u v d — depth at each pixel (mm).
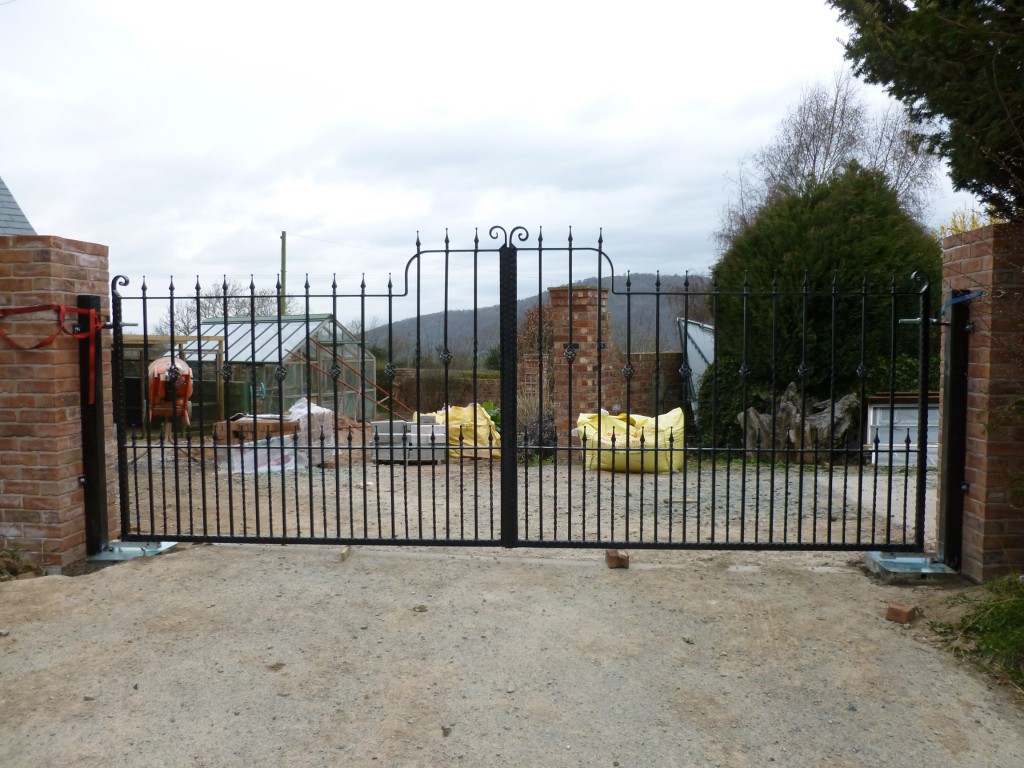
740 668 3531
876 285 9297
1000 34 3553
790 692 3312
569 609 4199
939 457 4816
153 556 4973
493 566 4898
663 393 13836
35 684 3324
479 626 3961
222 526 6141
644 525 6203
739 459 9711
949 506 4641
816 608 4234
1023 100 3688
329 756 2832
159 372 9172
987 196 4355
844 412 9281
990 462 4363
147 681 3359
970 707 3203
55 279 4648
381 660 3578
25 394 4691
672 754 2859
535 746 2906
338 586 4504
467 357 23516
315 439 10156
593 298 9875
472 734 2980
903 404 9242
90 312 4836
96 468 4934
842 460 9305
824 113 22422
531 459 9406
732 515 6539
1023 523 4383
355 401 15820
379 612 4129
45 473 4699
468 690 3312
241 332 14766
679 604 4285
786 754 2865
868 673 3482
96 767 2754
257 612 4109
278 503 7023
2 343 4684
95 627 3898
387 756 2834
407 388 19734
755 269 9898
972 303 4496
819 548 4840
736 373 10438
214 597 4305
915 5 4148
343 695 3260
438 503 7039
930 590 4480
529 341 22109
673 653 3680
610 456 8508
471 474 8578
